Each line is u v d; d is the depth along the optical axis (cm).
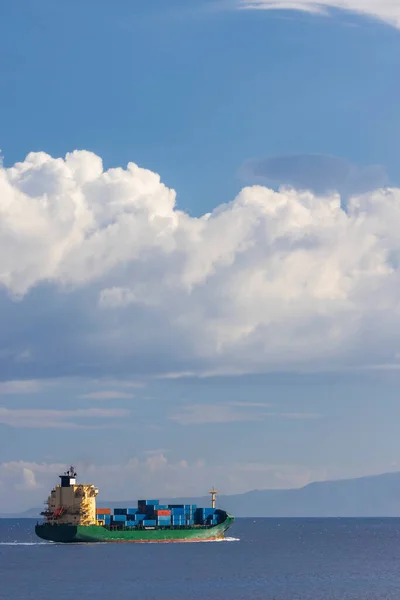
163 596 16000
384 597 15912
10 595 16175
